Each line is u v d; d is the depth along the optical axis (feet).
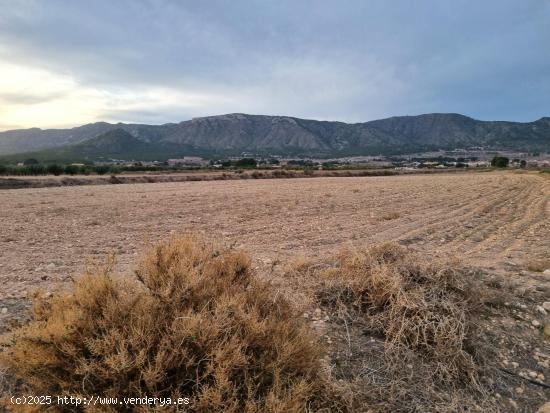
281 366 9.05
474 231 37.68
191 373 8.43
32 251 26.37
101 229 35.99
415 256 17.80
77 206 55.26
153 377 7.84
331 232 35.45
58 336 8.14
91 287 9.34
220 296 9.96
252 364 8.95
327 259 21.71
